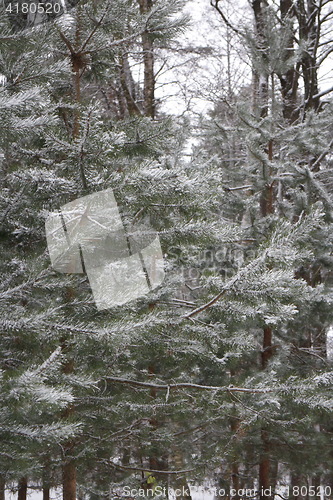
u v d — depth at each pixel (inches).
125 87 442.6
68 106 175.2
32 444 152.3
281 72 361.7
